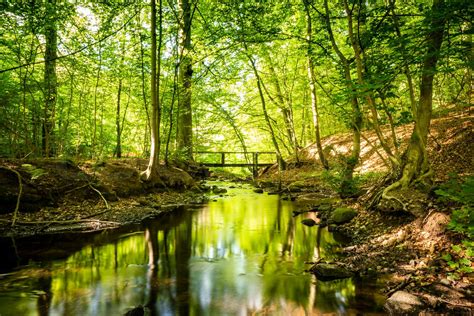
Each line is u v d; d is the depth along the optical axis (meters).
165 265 5.89
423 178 7.48
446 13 5.48
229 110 21.30
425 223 5.95
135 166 13.59
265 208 11.78
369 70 7.94
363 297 4.35
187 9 13.97
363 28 9.81
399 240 6.01
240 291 4.72
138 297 4.52
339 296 4.44
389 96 8.10
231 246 7.15
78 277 5.23
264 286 4.89
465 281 4.30
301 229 8.53
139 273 5.48
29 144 10.98
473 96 13.09
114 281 5.09
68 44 12.38
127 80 16.38
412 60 6.25
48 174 9.34
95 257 6.23
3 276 5.21
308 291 4.66
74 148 15.03
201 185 17.20
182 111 19.06
